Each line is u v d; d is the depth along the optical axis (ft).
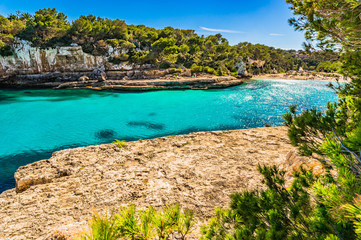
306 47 12.09
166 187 16.19
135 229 4.94
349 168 4.97
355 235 4.12
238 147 23.34
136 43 257.96
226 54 283.79
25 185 17.76
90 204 14.30
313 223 5.02
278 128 29.50
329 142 5.29
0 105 110.11
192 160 20.63
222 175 17.60
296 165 15.39
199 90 170.40
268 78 278.46
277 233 5.37
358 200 3.22
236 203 6.88
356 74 10.25
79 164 20.25
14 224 12.41
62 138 64.69
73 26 202.80
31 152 54.80
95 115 93.40
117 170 19.02
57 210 13.69
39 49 190.49
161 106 112.37
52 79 201.57
